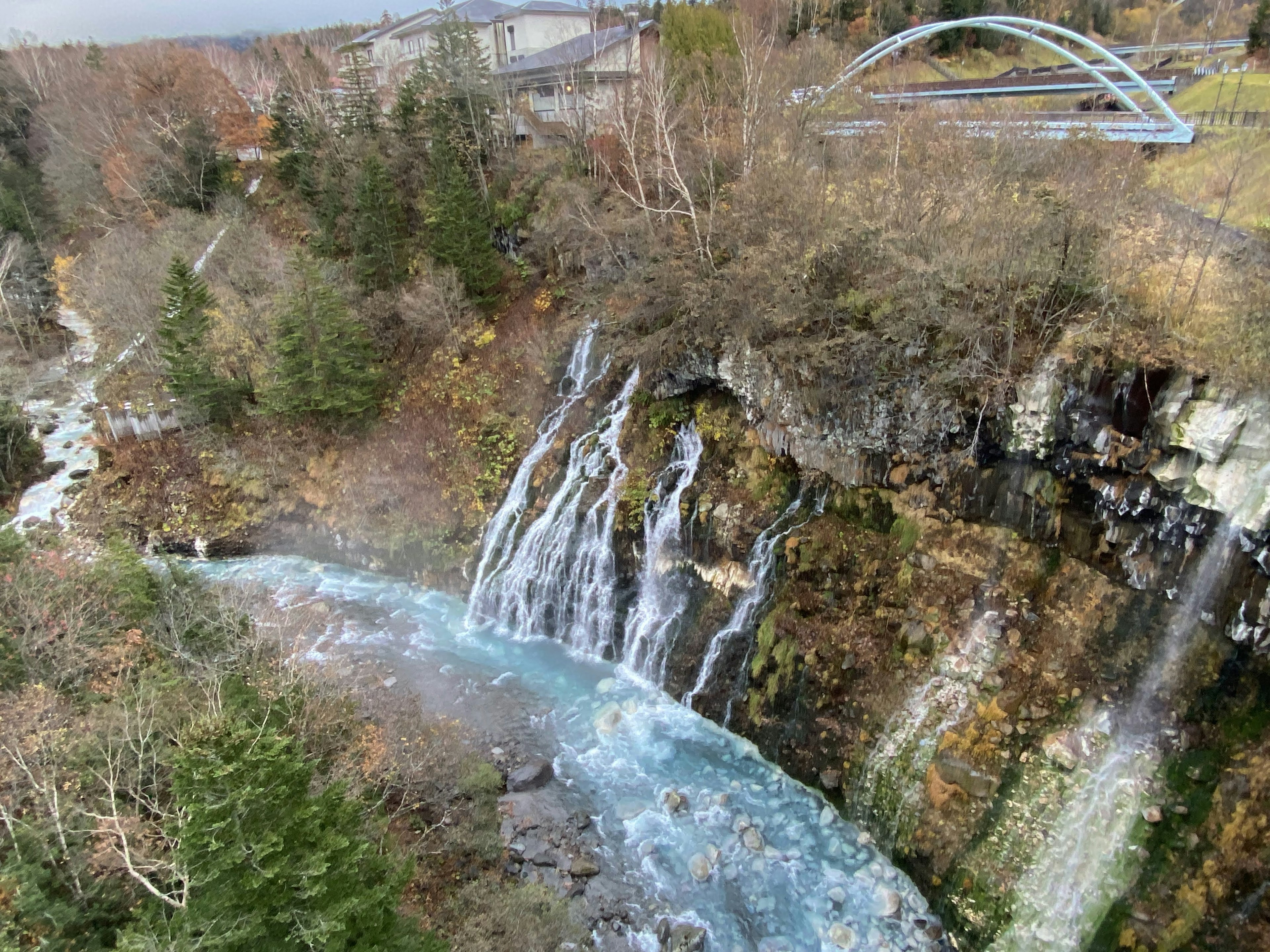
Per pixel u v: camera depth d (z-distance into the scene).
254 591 30.48
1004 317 22.23
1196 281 19.64
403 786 21.14
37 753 17.20
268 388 37.44
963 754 20.41
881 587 24.23
